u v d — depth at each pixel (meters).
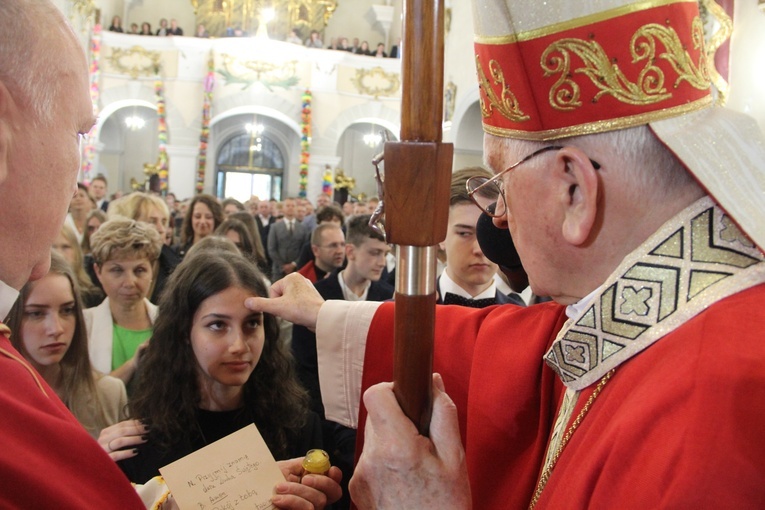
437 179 0.67
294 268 4.86
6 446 0.58
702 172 0.64
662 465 0.55
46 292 1.49
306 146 12.53
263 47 12.22
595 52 0.70
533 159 0.76
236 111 12.71
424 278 0.71
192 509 0.92
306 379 2.06
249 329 1.29
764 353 0.57
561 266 0.77
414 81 0.66
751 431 0.53
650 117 0.68
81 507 0.60
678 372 0.60
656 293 0.67
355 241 2.66
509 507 0.94
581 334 0.75
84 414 1.59
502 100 0.79
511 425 0.99
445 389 1.13
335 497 1.02
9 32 0.67
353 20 14.16
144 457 1.24
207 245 1.88
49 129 0.70
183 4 13.59
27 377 0.68
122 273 2.09
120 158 14.91
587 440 0.68
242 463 0.97
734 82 2.91
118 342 2.09
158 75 12.20
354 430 1.66
